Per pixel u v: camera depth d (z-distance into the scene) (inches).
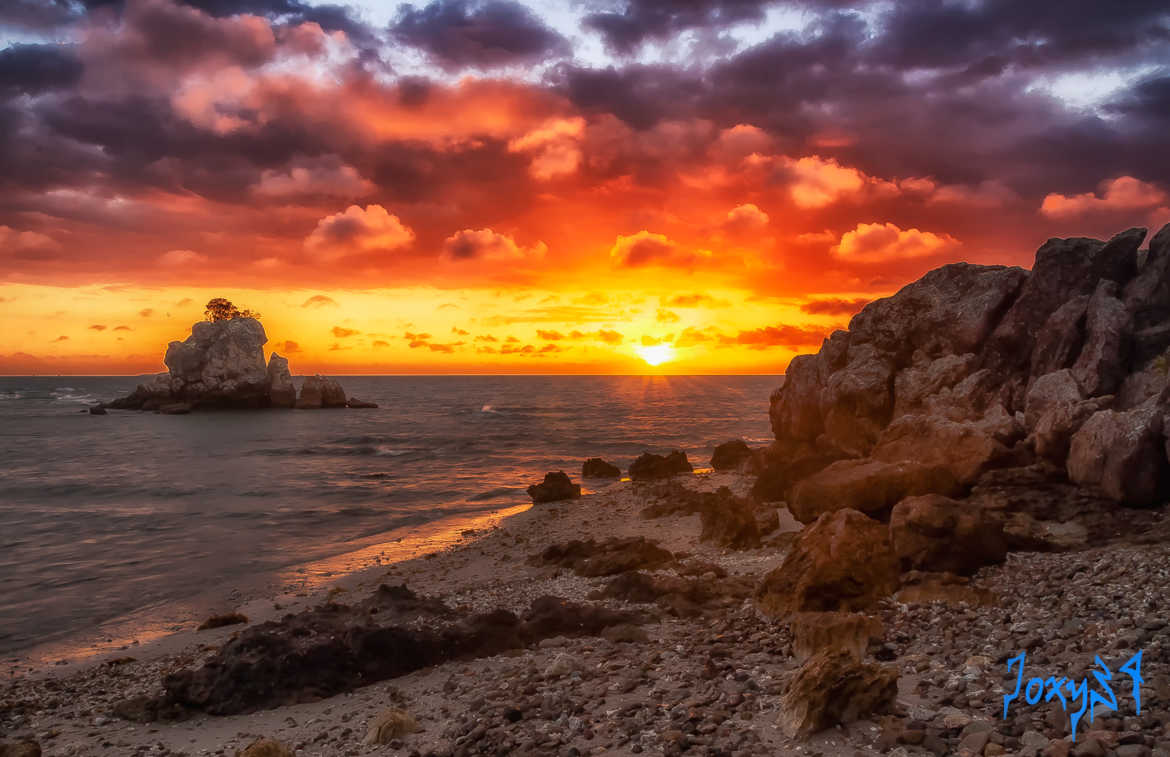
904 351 1057.5
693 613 536.4
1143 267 850.1
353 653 454.0
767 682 341.4
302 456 2378.2
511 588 711.7
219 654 459.8
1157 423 567.8
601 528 1043.9
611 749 283.1
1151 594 391.2
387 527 1198.9
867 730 271.6
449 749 308.7
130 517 1291.8
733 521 821.2
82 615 729.6
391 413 4768.7
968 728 257.3
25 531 1167.6
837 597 472.1
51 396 7701.8
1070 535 553.3
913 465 675.4
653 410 4901.6
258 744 321.1
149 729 397.4
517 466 2080.5
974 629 388.5
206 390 4963.1
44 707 457.1
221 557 979.3
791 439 1289.4
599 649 463.5
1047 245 934.4
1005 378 928.9
